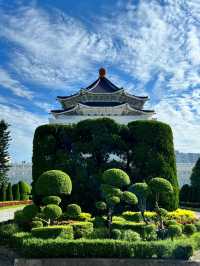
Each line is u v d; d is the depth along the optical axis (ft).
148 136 106.73
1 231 80.33
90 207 102.27
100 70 268.41
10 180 242.58
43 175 79.20
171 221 83.41
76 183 103.14
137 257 64.28
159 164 104.63
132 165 107.14
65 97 253.03
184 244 66.28
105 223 82.28
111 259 63.21
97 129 107.04
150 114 234.38
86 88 261.03
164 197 101.60
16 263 63.62
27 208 84.43
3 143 200.44
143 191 78.59
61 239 67.05
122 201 101.45
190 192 196.85
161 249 64.59
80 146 106.01
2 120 201.77
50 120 229.04
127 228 77.87
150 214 89.04
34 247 64.59
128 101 253.24
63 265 63.05
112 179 79.30
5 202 178.09
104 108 233.14
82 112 235.81
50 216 75.10
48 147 107.14
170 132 108.68
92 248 64.44
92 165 105.09
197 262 63.36
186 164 250.98
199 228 87.25
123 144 106.52
